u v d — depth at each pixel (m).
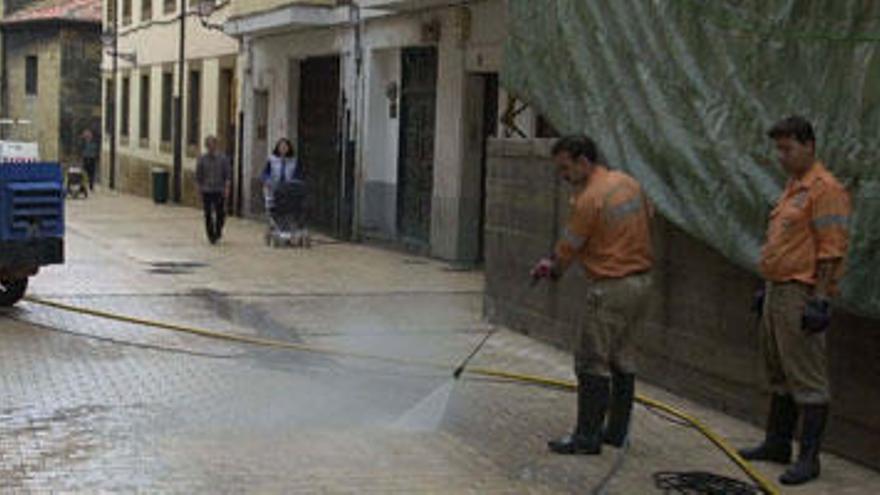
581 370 11.39
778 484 10.58
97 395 13.39
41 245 18.44
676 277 13.94
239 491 10.02
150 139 53.19
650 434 12.27
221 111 44.00
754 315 12.52
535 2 15.73
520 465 11.05
